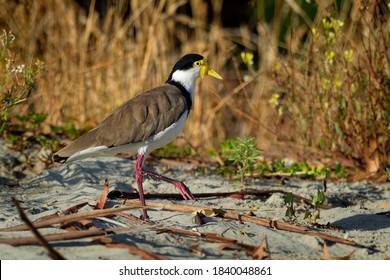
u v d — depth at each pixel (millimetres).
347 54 12961
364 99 12984
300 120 13906
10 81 12352
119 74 16578
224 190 11133
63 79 16000
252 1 17812
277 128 14031
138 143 9406
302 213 9898
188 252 7730
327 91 13320
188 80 10477
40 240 6844
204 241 8148
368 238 8930
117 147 9312
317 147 13727
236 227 8719
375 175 12703
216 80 18375
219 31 18812
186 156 13906
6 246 7398
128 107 9438
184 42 18844
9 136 12859
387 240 8883
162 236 8094
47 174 11578
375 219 9680
